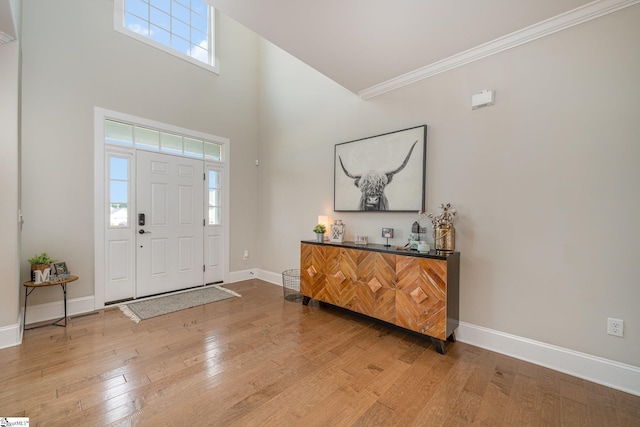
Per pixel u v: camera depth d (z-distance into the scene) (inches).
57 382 72.3
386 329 108.6
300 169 164.4
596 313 76.5
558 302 82.0
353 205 133.4
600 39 75.8
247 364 82.5
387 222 122.0
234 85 180.2
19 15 98.6
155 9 150.3
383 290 103.5
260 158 191.3
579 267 79.0
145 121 141.1
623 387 72.3
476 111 97.0
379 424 59.9
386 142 120.6
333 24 83.5
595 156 76.7
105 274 129.0
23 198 108.3
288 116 171.6
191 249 160.6
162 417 60.7
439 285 89.7
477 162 96.7
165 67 149.3
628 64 72.4
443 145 104.8
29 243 109.7
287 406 65.0
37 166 111.4
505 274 91.0
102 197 127.5
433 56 100.3
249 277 188.7
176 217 154.0
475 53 95.3
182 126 155.4
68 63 119.0
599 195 76.1
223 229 175.3
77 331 103.3
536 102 85.4
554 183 82.7
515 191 89.2
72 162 119.8
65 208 118.0
